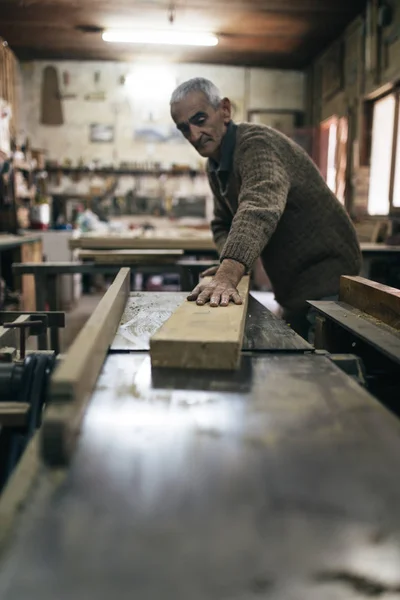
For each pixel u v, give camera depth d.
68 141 7.43
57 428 0.58
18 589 0.41
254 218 1.37
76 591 0.41
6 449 0.87
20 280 4.51
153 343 0.91
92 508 0.51
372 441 0.65
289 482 0.56
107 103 7.40
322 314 1.38
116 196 7.51
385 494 0.54
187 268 2.98
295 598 0.40
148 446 0.63
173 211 7.55
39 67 7.27
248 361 0.97
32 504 0.52
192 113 1.66
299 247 1.87
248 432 0.67
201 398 0.78
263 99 7.52
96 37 6.24
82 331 0.90
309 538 0.47
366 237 4.74
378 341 1.02
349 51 5.77
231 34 6.07
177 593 0.41
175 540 0.47
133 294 1.77
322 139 6.79
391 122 5.29
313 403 0.76
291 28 5.84
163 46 6.57
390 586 0.42
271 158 1.59
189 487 0.55
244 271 1.32
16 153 5.46
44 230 6.11
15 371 0.94
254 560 0.44
